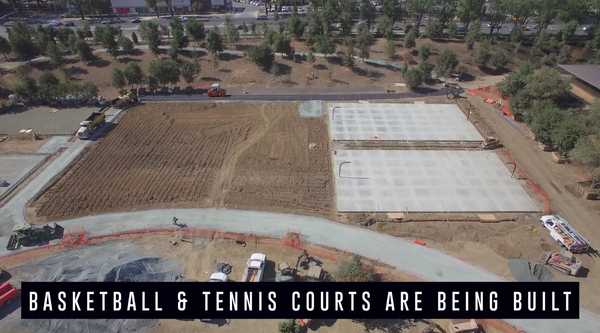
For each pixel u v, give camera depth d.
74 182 42.84
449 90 65.50
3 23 103.50
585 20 100.38
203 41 81.25
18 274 31.94
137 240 35.50
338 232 36.59
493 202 40.53
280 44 72.62
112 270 31.59
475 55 76.50
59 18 108.56
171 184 42.66
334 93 64.81
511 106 57.38
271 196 41.06
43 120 55.88
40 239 35.34
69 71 70.50
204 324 28.47
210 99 62.44
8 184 42.44
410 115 58.12
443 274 32.41
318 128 54.41
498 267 33.09
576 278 32.06
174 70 63.56
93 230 36.56
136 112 58.34
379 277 32.00
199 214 38.53
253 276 31.33
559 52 81.00
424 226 37.34
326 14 87.62
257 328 28.22
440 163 46.88
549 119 48.12
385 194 41.59
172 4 114.31
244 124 55.31
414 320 28.88
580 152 41.50
